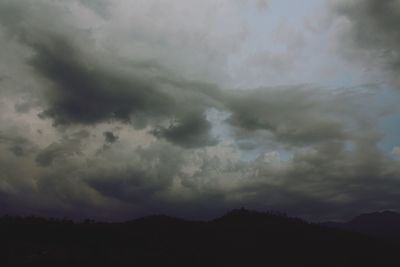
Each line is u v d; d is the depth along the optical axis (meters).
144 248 116.75
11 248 102.06
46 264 91.94
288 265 112.69
